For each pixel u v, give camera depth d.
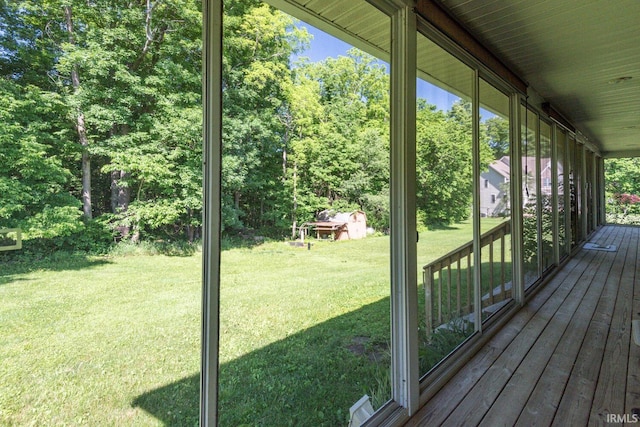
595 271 4.64
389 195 1.78
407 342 1.70
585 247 6.53
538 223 4.07
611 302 3.35
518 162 3.21
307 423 1.35
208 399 1.03
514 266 3.21
